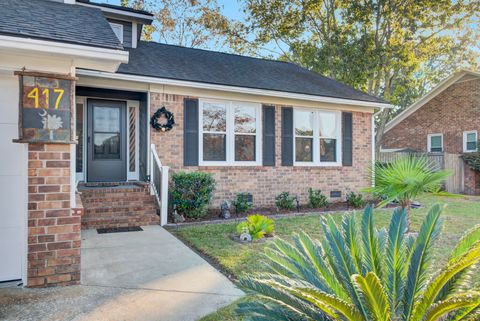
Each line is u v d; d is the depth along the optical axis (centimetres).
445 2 1470
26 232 350
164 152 763
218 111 841
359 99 995
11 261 355
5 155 353
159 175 700
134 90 758
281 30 1755
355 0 1532
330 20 1691
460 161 1442
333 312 173
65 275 362
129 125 859
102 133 831
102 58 359
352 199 953
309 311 191
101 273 397
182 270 409
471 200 1144
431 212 225
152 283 367
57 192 362
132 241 545
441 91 1641
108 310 302
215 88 791
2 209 352
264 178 888
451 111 1599
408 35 1548
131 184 794
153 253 478
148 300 324
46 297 329
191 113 794
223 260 443
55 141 357
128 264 430
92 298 328
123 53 364
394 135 1888
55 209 360
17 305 310
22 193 358
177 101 779
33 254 352
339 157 1006
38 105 352
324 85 1084
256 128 888
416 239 221
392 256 225
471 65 1834
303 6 1655
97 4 851
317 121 975
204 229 637
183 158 784
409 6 1490
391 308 194
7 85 354
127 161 856
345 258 224
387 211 883
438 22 1566
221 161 845
